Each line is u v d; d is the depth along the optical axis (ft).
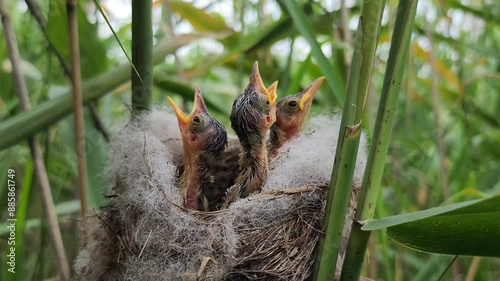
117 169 0.61
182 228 0.56
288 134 0.73
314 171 0.60
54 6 0.71
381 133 0.48
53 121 0.68
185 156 0.68
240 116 0.67
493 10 1.17
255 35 0.96
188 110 1.01
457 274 0.95
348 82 0.47
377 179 0.48
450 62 1.40
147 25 0.58
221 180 0.76
